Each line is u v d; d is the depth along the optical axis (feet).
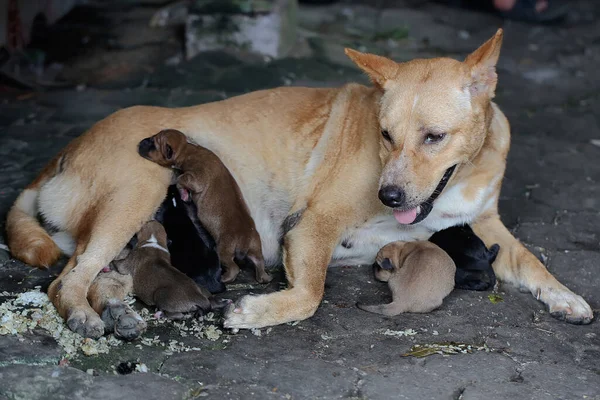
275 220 18.01
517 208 21.68
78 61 32.01
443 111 15.19
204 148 17.02
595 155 25.71
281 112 17.97
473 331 15.40
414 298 15.62
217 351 14.30
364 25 39.47
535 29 41.11
